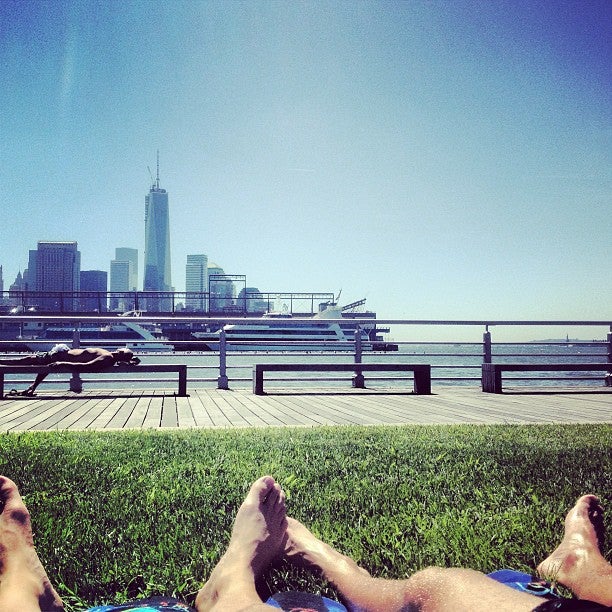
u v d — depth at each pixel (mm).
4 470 2924
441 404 7070
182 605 1354
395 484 2705
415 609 1137
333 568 1595
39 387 11742
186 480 2732
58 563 1735
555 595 1313
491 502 2406
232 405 6988
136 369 7988
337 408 6637
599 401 7418
